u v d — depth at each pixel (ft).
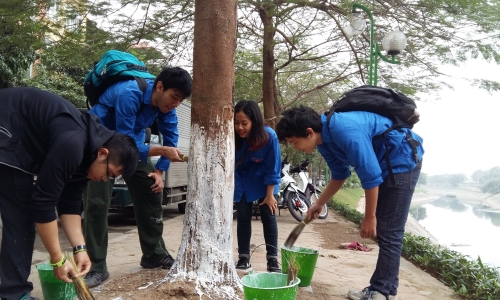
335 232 24.07
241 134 12.01
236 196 12.85
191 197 10.47
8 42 22.84
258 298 8.05
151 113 11.50
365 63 32.37
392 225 10.35
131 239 19.01
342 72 35.53
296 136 10.16
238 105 11.95
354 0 25.09
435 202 219.20
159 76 10.95
